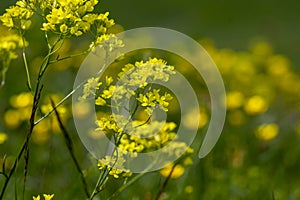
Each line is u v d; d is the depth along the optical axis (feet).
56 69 29.60
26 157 14.47
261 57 39.68
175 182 20.83
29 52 29.68
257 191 22.56
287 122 29.71
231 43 56.44
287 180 25.34
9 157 23.15
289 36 58.75
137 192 20.53
